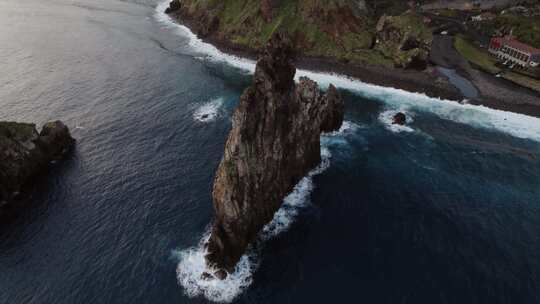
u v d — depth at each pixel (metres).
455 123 91.44
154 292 46.38
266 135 54.06
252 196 52.44
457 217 60.19
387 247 53.78
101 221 57.09
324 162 72.81
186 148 75.50
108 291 46.50
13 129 66.19
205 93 100.50
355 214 59.72
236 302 45.34
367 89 108.31
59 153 72.75
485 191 67.00
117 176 67.00
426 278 49.12
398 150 78.56
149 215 58.28
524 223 59.62
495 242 55.47
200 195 62.47
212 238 50.31
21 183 64.06
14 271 49.00
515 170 74.00
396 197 64.12
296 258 51.28
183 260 50.56
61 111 87.81
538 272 50.59
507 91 105.75
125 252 51.84
